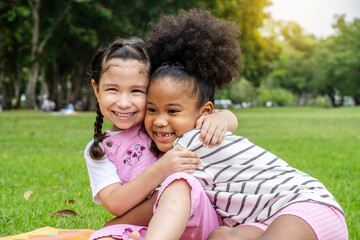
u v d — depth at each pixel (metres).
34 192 4.66
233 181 2.31
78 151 8.13
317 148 8.73
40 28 27.98
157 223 2.00
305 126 15.33
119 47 2.48
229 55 2.48
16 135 11.02
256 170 2.30
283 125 15.68
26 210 3.88
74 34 25.25
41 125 14.55
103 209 4.00
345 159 7.26
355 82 54.25
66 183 5.13
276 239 1.92
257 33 26.75
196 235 2.17
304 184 2.22
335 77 55.75
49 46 28.39
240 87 38.44
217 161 2.33
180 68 2.36
